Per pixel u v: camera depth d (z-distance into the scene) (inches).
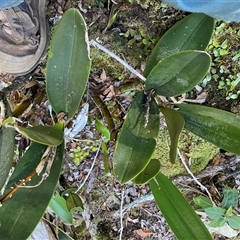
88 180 24.0
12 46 17.0
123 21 18.8
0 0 12.8
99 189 24.5
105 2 18.8
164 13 17.8
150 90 15.3
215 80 20.1
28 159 14.9
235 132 14.8
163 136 22.3
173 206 16.4
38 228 22.3
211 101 20.9
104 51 19.0
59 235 22.7
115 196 24.6
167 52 15.8
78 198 21.2
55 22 19.1
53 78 15.2
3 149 14.3
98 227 25.5
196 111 16.2
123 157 14.3
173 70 14.5
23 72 18.5
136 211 25.5
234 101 20.7
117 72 20.4
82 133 22.4
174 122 14.8
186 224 16.0
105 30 19.0
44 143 13.4
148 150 14.5
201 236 15.8
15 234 14.0
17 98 20.9
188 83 14.7
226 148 14.9
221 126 15.1
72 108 15.4
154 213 25.3
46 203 14.4
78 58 14.5
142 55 19.6
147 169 14.9
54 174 14.7
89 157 23.4
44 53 18.6
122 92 21.0
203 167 23.9
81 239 24.9
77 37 14.1
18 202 14.4
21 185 14.0
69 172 23.6
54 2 18.8
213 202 23.2
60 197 20.4
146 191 24.6
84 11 18.9
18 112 19.2
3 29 16.5
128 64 19.1
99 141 22.5
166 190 16.8
